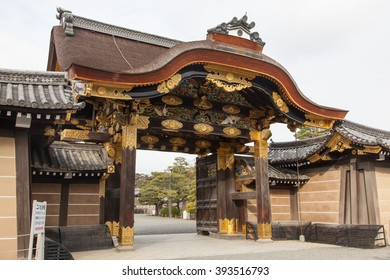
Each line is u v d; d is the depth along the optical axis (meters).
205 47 12.80
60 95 9.91
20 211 8.84
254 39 14.27
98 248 12.66
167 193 51.41
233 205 17.67
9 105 8.41
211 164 18.84
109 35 17.17
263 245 14.30
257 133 16.53
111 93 11.68
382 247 14.16
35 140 11.38
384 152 14.88
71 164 12.88
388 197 15.82
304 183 18.62
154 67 12.05
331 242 15.45
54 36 15.55
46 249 8.84
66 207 12.99
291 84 14.48
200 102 15.40
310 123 15.77
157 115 14.49
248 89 15.42
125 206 12.41
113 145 14.12
